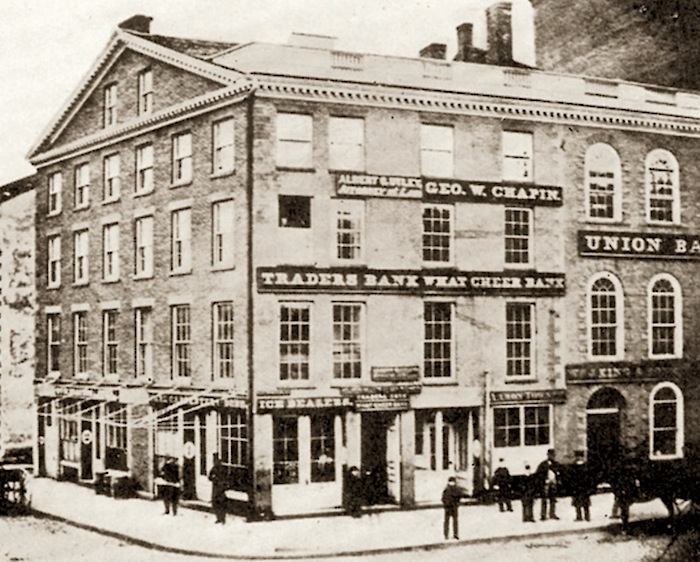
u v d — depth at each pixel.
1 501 32.03
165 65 34.06
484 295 32.78
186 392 32.31
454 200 32.56
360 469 30.67
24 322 43.22
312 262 30.56
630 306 35.31
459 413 32.94
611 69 42.56
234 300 30.53
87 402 38.47
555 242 34.19
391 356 31.30
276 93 30.27
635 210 35.69
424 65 32.75
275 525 28.23
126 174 36.53
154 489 34.00
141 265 35.84
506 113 33.50
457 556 24.03
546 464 28.27
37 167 42.50
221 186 31.36
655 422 35.53
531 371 33.59
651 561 23.20
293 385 30.12
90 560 24.28
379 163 31.61
